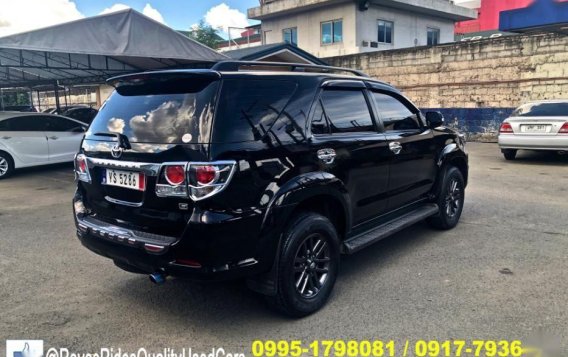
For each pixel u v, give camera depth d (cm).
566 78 1449
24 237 564
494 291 382
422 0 2662
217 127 296
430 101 1800
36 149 1067
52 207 733
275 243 319
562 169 988
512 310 348
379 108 446
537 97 1520
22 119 1057
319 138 361
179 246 292
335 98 392
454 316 341
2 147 1012
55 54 1210
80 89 2820
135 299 382
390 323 334
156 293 393
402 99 489
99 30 952
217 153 290
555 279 404
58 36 899
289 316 344
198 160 288
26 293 396
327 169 360
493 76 1619
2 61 1242
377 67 1938
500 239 520
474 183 855
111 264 465
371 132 425
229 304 371
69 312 360
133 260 318
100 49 955
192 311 360
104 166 340
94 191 356
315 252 356
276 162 319
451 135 562
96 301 379
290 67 399
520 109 1099
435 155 521
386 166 435
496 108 1593
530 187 807
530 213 631
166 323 341
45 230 595
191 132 299
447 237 531
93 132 363
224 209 291
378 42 2625
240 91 317
